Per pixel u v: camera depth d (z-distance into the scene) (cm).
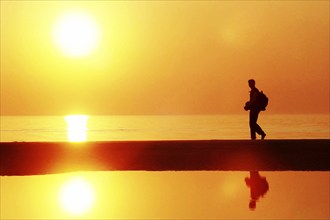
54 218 1205
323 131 5588
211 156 2120
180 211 1276
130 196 1455
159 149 2231
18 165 1989
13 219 1191
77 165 1989
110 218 1209
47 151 2194
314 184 1630
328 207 1314
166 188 1573
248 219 1195
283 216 1223
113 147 2258
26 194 1479
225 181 1683
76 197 1438
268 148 2238
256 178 1741
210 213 1254
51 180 1717
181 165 1986
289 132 5275
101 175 1816
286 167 1952
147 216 1227
